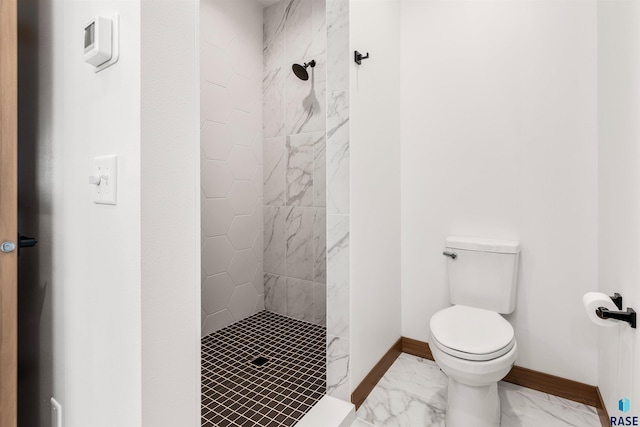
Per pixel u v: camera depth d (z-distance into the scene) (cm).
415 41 217
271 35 290
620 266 131
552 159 178
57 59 99
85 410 90
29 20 113
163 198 75
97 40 75
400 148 223
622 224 128
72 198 94
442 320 163
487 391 146
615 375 139
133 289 73
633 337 116
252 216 289
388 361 206
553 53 177
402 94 222
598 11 165
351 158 163
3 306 82
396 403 173
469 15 199
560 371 179
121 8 75
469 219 202
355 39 166
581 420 160
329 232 169
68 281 96
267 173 296
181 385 81
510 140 189
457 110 204
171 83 77
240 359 216
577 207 173
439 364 145
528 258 185
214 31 251
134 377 73
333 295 169
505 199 191
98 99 83
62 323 100
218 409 165
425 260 217
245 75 278
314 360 215
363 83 175
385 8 200
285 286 289
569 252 175
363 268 176
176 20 78
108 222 80
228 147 265
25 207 121
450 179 207
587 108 170
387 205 204
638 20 109
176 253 78
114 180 77
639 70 108
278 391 180
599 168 164
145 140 71
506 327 154
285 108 283
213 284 257
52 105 102
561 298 178
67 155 95
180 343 80
